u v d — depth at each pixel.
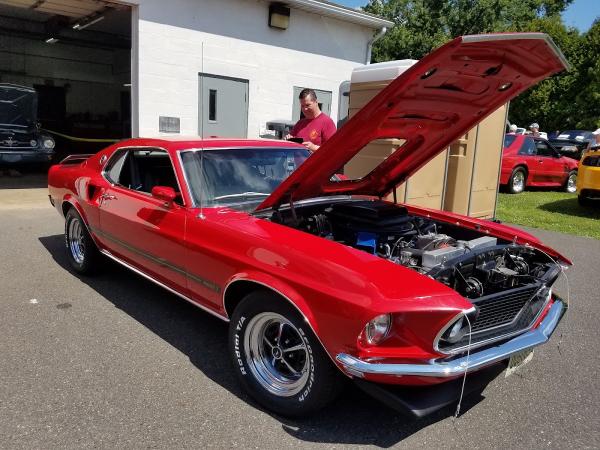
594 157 10.35
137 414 2.86
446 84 3.00
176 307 4.43
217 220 3.29
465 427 2.89
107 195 4.41
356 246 3.48
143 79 9.16
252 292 2.92
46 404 2.92
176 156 3.74
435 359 2.42
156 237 3.72
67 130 18.30
